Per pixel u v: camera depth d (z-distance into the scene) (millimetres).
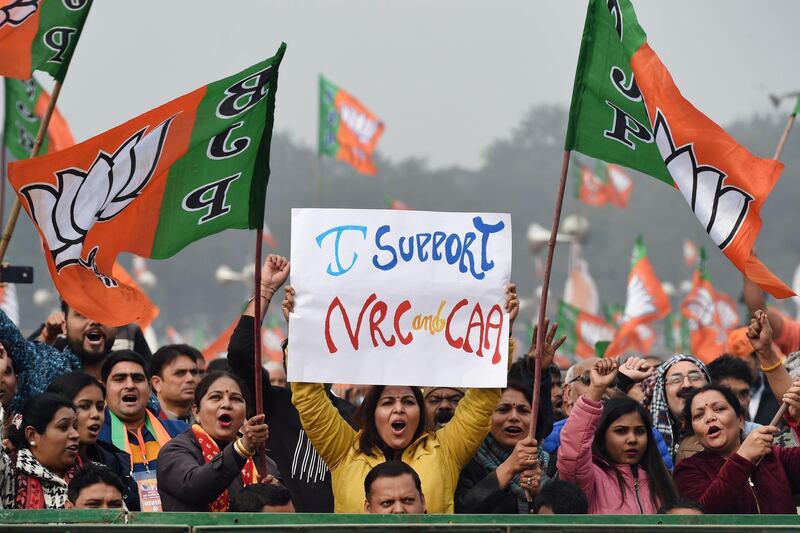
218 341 50812
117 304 24766
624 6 24812
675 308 173000
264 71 24688
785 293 24328
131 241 24766
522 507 25922
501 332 23844
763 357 25562
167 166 24703
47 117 26969
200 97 24719
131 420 28422
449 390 28359
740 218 24531
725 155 24562
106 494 22922
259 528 17984
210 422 24875
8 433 24656
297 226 24094
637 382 31500
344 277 23922
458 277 23984
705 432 25641
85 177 24562
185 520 18125
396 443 23734
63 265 24594
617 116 24859
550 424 27703
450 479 23734
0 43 26938
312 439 23984
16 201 25328
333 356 23781
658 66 24781
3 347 25422
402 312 23891
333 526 18109
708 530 18656
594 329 61594
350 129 71938
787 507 24875
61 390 26500
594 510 24547
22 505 23516
